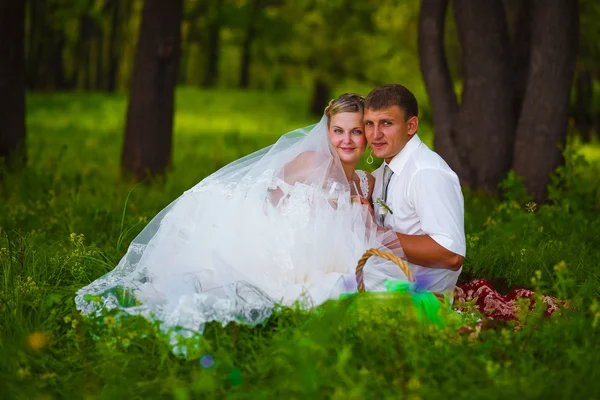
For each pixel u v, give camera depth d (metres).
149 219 8.75
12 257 6.34
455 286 6.14
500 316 5.66
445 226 5.48
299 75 41.94
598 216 9.07
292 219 5.56
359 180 6.12
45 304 5.32
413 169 5.66
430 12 10.71
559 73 10.14
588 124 24.47
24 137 12.40
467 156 10.66
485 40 10.49
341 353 4.43
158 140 13.41
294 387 4.10
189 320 4.87
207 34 42.00
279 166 5.84
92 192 11.42
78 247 6.46
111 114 31.16
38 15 40.75
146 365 4.58
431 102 10.91
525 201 9.84
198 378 4.20
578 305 5.16
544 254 7.07
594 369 4.30
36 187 10.43
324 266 5.51
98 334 4.90
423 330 4.83
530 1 11.02
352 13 32.72
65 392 4.37
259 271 5.50
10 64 12.11
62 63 43.81
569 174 9.91
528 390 4.06
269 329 5.17
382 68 33.16
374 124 5.62
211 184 5.95
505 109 10.59
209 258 5.58
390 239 5.59
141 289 5.51
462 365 4.46
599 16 17.80
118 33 42.34
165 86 13.44
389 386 4.27
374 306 5.00
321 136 5.82
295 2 35.00
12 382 4.30
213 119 31.81
